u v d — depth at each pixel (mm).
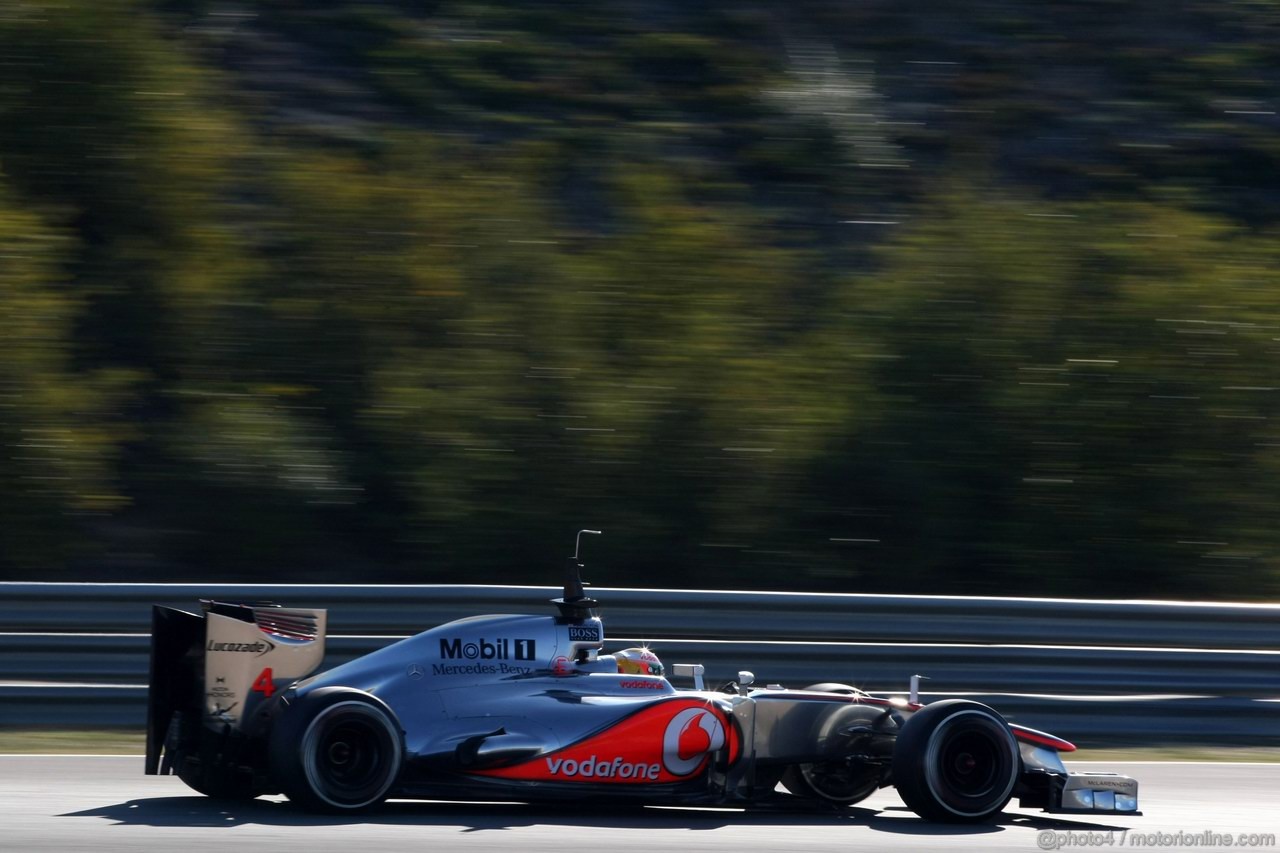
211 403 55531
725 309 60812
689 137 83125
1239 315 60844
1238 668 37219
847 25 95500
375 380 56875
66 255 58469
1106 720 36312
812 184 80875
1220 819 25703
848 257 74938
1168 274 62406
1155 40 96562
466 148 74000
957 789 23266
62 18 63094
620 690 24281
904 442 56250
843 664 36656
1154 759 33812
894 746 24062
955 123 88938
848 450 55844
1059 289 61156
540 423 54875
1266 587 54875
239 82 79125
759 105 86312
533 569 51500
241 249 61719
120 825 21328
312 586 36312
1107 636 37656
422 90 82438
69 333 55188
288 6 86688
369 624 36344
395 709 23062
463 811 23312
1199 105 91688
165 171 62156
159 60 66000
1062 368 58531
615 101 84938
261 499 52594
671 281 61438
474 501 52625
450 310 59188
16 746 31812
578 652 24562
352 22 86812
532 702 23516
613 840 21062
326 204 62781
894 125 87812
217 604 23844
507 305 59250
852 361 59031
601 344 58625
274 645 23500
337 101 80438
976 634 37562
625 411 55188
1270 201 85125
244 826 21188
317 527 52844
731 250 64062
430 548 51750
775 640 37344
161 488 53062
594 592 36750
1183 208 71375
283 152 67500
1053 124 89812
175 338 58500
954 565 54719
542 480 53531
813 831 22547
